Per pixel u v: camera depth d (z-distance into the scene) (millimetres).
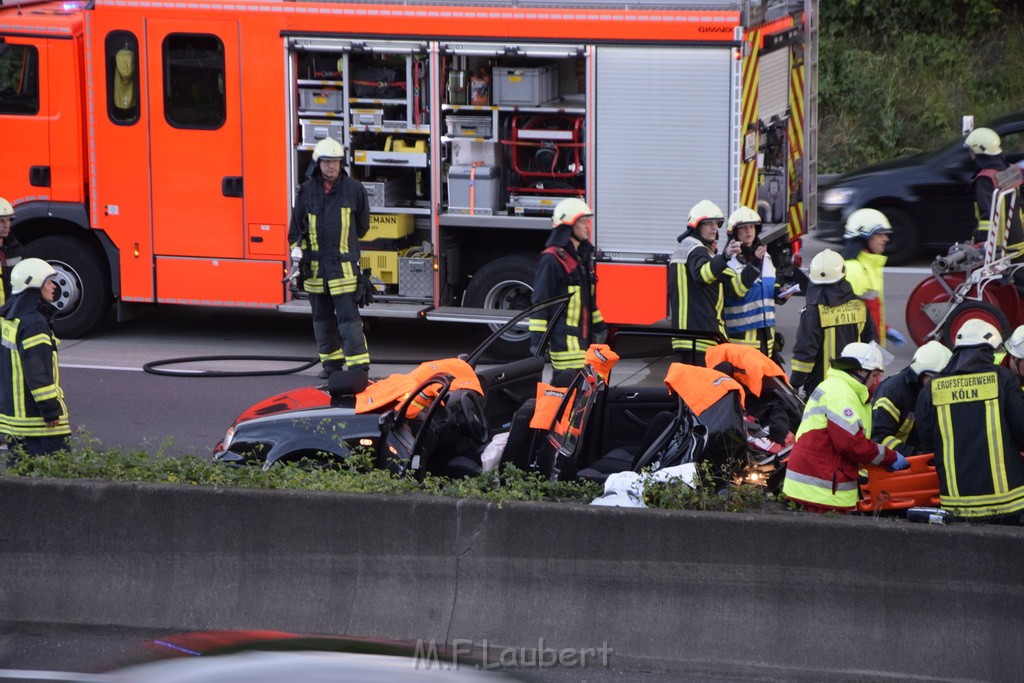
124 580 19406
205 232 37562
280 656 11906
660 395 24516
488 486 20078
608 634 17953
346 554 18875
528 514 18359
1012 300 34250
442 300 37219
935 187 49750
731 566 17797
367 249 37438
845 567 17484
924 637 17188
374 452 22672
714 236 28609
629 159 34719
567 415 22234
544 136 35344
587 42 34250
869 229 27234
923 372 21750
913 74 74562
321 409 23766
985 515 19156
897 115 72625
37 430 23312
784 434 23234
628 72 34250
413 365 37281
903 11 76750
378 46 35406
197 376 35750
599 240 35344
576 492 20172
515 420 22672
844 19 77625
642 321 35406
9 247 32531
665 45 33875
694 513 17922
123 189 37812
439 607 18484
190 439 29594
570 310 28016
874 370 19906
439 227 36406
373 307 37312
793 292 30719
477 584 18484
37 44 37750
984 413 19156
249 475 20125
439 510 18625
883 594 17359
